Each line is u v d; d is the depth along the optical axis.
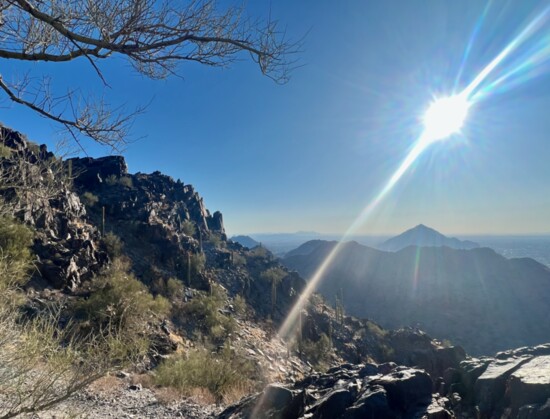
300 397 5.72
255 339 44.41
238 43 3.44
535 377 5.24
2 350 3.03
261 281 74.62
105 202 57.19
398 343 73.06
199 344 30.12
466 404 6.20
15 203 3.54
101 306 20.02
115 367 3.63
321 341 54.66
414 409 5.16
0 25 3.19
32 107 3.40
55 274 26.08
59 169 3.75
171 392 10.33
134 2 2.92
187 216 85.56
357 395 5.52
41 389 3.20
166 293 41.78
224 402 10.31
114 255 41.81
